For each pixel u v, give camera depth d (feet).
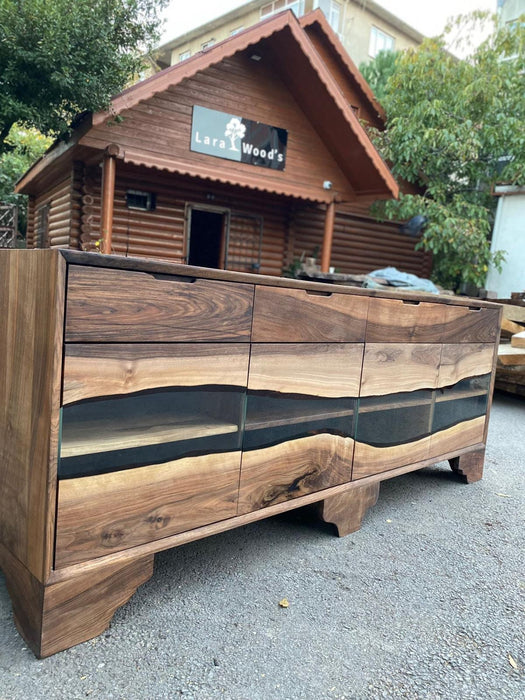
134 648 5.54
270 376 7.06
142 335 5.57
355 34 69.15
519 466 12.87
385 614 6.48
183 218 28.25
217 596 6.60
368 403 8.71
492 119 32.37
